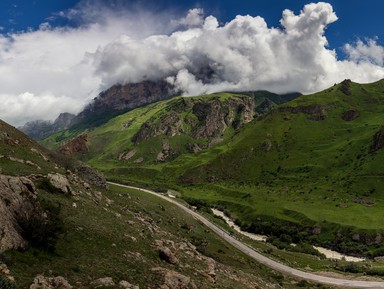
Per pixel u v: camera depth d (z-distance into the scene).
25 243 44.00
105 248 57.06
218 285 65.62
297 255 177.62
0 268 35.75
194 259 79.62
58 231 53.06
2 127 110.38
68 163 125.75
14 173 70.69
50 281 37.94
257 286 83.06
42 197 63.91
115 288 42.19
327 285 123.19
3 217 42.88
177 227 149.75
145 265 56.75
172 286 51.09
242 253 151.25
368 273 141.50
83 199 81.81
